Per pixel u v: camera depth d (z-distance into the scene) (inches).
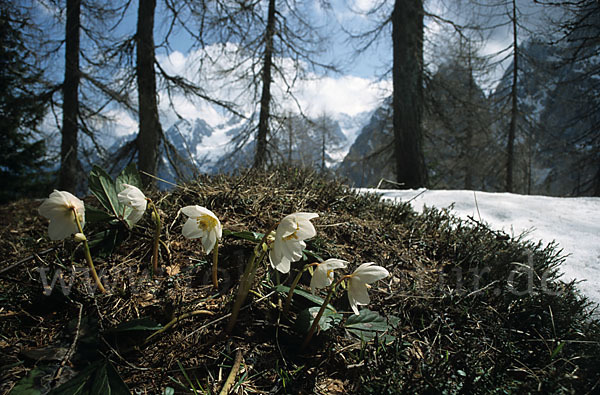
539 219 135.3
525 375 64.2
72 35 457.7
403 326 75.3
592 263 98.0
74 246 88.7
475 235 109.0
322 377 62.7
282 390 59.9
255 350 66.0
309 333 65.4
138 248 89.3
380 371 61.0
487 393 56.5
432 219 122.0
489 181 743.1
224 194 108.9
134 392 56.6
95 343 61.2
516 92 606.9
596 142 532.7
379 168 529.3
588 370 61.0
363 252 98.7
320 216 107.3
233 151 451.8
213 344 66.1
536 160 733.9
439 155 670.5
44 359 57.9
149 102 381.1
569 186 713.6
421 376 59.5
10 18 450.9
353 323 71.7
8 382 55.2
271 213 105.6
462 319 76.6
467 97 548.4
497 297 81.4
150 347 64.6
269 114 451.5
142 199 74.4
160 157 388.8
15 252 106.0
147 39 377.7
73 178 471.5
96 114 467.2
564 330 71.0
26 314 68.5
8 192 504.4
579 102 538.0
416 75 369.7
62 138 467.2
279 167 154.6
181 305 71.8
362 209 121.9
